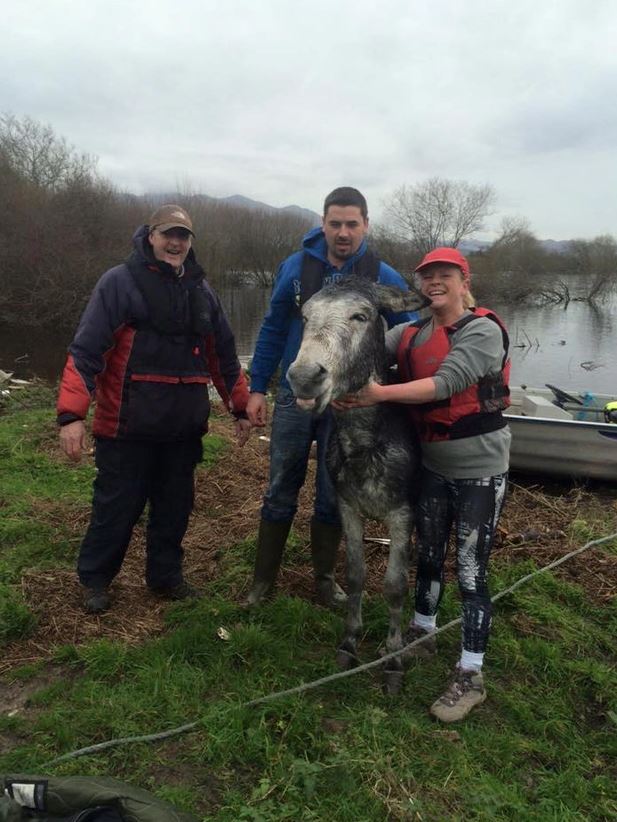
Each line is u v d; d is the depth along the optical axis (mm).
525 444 6629
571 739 3064
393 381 3562
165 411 3670
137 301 3520
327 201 3654
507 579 4418
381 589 4371
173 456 3918
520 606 4109
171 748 2871
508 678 3484
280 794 2621
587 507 6074
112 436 3684
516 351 23516
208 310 3742
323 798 2615
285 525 4094
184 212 3539
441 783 2727
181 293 3621
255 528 5160
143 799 2377
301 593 4309
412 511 3338
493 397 3105
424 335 3312
